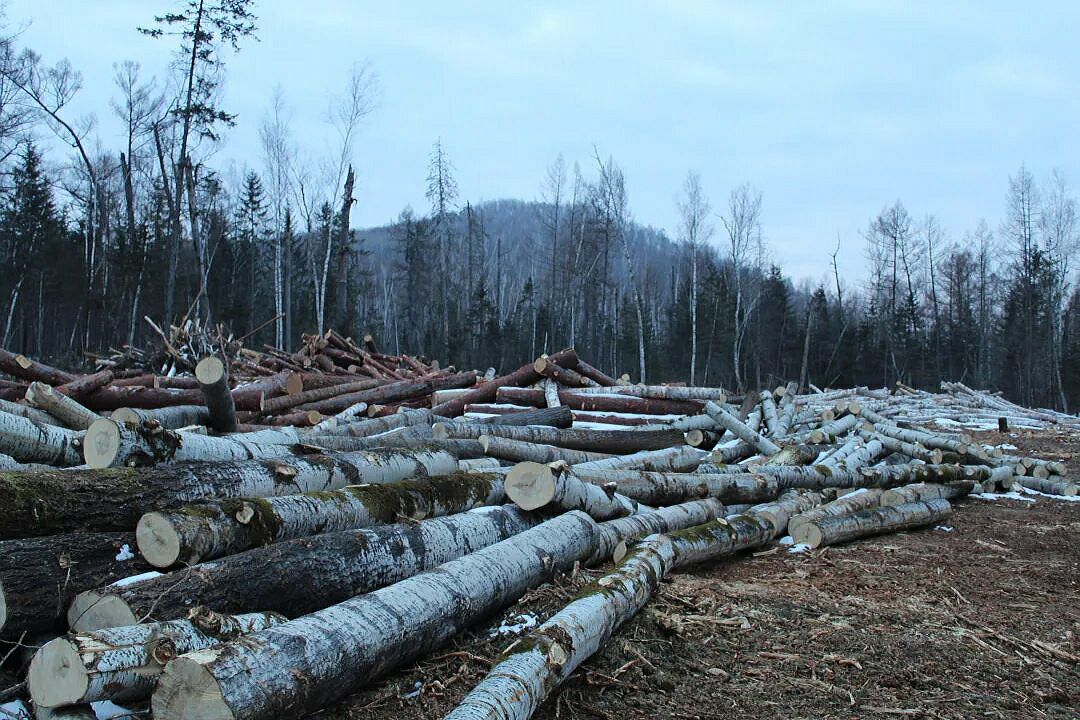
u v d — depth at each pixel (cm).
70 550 421
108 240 4159
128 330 4138
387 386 1589
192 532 435
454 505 628
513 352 5044
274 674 349
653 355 5238
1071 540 910
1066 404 4988
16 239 4038
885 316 6094
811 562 759
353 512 538
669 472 912
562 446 1142
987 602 650
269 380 1443
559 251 6206
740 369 5562
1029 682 488
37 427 623
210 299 4312
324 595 459
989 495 1233
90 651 335
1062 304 5503
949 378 5419
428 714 407
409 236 5344
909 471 1112
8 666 399
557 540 594
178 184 3106
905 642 545
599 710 425
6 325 3912
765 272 5944
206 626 378
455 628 476
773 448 1129
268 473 550
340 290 3372
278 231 3894
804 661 505
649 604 579
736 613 585
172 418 941
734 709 438
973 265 6053
